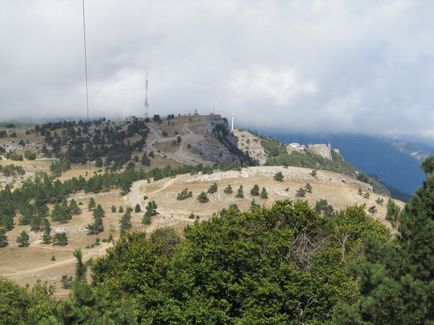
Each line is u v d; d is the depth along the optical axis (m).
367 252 28.53
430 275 25.33
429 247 25.30
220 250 40.53
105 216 195.62
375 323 24.62
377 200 194.88
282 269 38.72
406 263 25.72
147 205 199.75
